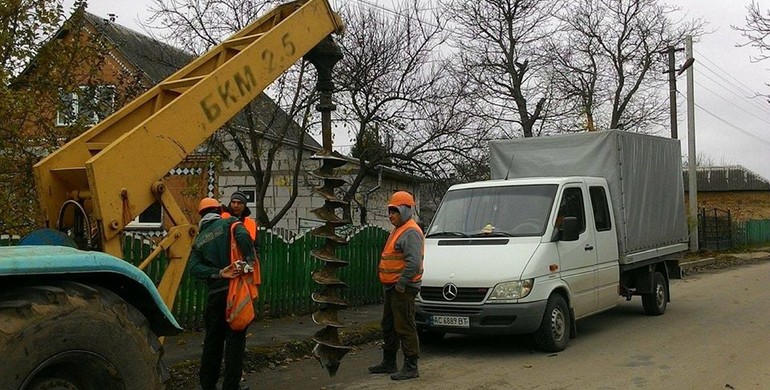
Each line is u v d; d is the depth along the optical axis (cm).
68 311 360
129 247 845
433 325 879
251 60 602
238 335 648
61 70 922
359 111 1716
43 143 898
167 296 539
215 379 672
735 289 1705
